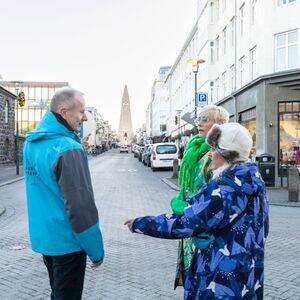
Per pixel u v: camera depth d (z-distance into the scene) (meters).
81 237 2.98
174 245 8.07
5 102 41.34
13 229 9.67
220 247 2.64
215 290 2.63
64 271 3.14
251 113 27.75
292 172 14.04
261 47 25.44
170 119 74.81
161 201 14.59
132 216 11.51
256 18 26.58
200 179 3.65
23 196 16.34
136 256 7.23
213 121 3.90
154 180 23.38
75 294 3.20
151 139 93.69
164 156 30.83
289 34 24.02
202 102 22.25
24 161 3.24
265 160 18.25
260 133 25.28
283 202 13.81
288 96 24.16
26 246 7.97
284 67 24.23
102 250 3.11
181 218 2.63
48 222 3.08
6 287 5.64
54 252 3.08
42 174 3.06
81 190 2.97
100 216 11.51
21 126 87.69
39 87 88.19
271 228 9.66
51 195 3.09
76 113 3.20
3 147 41.03
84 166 3.05
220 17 36.62
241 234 2.63
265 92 24.69
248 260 2.64
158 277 6.02
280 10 24.25
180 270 3.67
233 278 2.61
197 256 2.80
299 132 24.14
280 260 6.93
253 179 2.70
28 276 6.10
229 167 2.74
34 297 5.25
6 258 7.10
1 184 20.83
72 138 3.19
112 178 24.83
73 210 2.94
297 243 8.17
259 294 2.73
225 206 2.59
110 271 6.33
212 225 2.61
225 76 35.12
